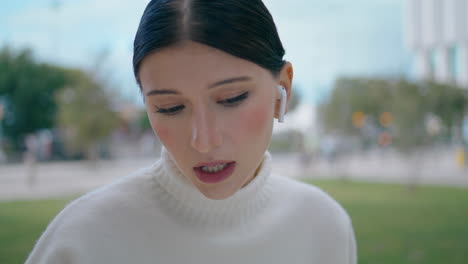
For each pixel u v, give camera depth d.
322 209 1.38
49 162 23.53
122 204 1.14
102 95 17.88
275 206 1.32
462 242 6.75
